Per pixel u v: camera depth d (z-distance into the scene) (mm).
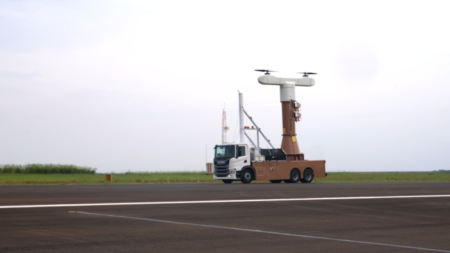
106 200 16516
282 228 10156
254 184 30844
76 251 7531
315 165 35688
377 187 26328
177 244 8195
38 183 30547
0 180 34656
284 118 38906
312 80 40344
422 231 9961
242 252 7535
